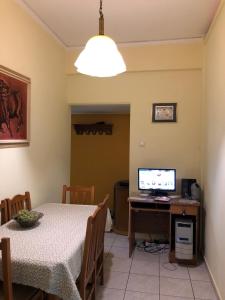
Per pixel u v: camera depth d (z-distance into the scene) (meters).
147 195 3.71
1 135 2.40
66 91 4.07
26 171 2.88
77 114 6.38
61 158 3.89
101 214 2.30
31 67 2.97
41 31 3.20
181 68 3.76
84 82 4.08
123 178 6.21
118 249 3.71
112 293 2.59
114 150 6.26
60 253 1.74
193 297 2.55
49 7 2.86
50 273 1.60
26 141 2.84
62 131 3.92
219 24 2.68
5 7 2.47
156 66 3.83
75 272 1.82
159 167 3.89
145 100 3.92
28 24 2.89
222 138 2.49
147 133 3.92
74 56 4.03
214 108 2.89
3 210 2.39
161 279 2.88
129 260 3.35
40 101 3.20
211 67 3.10
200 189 3.61
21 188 2.78
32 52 2.98
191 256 3.19
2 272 1.53
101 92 4.04
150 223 4.01
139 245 3.84
